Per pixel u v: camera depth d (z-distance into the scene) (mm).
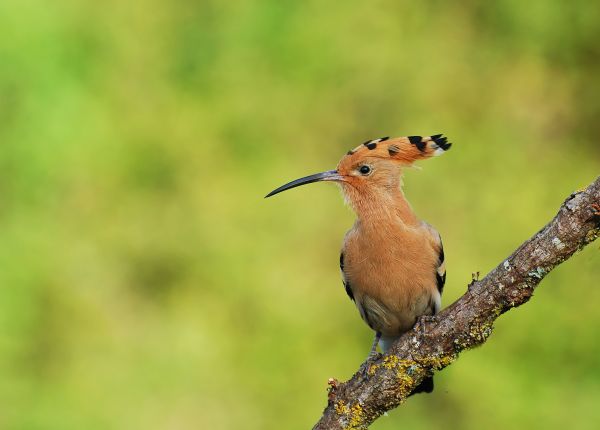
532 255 5848
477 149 13047
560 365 11969
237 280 12453
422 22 13602
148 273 12641
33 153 12570
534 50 13547
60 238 12531
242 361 12141
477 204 12750
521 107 13359
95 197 12773
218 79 13344
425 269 7680
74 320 12227
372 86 13281
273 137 13133
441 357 6191
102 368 12055
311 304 12320
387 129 13195
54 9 12758
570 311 12086
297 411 11812
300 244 12609
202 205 12789
